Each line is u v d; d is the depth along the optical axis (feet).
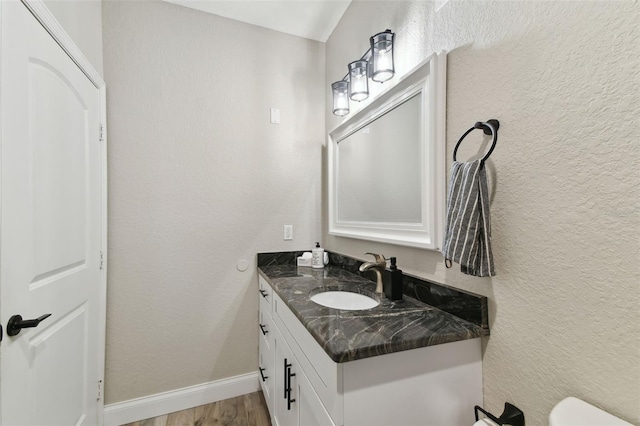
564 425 1.88
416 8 3.97
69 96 3.94
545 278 2.37
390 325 2.95
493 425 2.57
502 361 2.73
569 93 2.20
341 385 2.40
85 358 4.44
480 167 2.65
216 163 6.06
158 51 5.63
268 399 5.21
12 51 2.81
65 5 3.83
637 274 1.83
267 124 6.52
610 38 1.96
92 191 4.65
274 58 6.61
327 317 3.19
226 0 5.71
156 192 5.58
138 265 5.44
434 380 2.74
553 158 2.31
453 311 3.24
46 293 3.37
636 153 1.84
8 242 2.75
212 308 5.99
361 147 5.35
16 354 2.85
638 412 1.83
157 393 5.55
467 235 2.64
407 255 4.15
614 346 1.95
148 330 5.50
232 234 6.18
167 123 5.67
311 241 6.89
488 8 2.88
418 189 3.85
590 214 2.08
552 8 2.31
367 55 5.03
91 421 4.66
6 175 2.73
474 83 3.04
